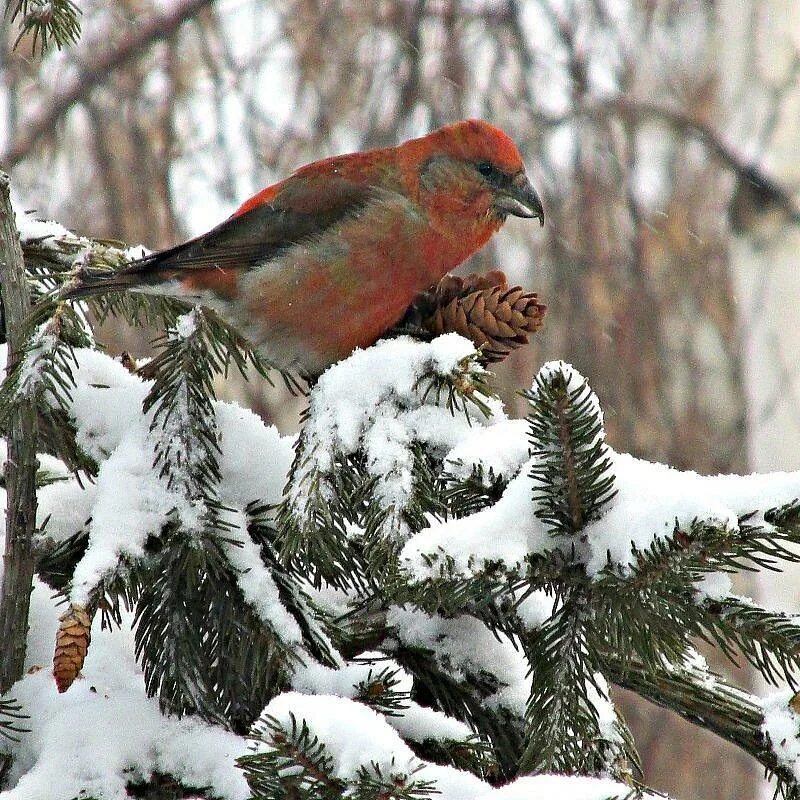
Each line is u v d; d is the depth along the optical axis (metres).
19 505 4.48
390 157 6.64
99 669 4.49
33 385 4.59
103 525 4.37
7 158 13.70
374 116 13.69
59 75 13.93
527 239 13.40
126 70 14.00
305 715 3.40
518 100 13.62
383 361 4.59
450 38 13.73
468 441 4.25
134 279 5.76
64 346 5.22
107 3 14.18
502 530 3.87
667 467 4.05
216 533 4.47
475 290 5.48
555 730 3.82
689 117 13.84
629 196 13.50
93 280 5.44
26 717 4.20
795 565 13.38
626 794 3.24
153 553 4.42
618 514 3.88
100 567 4.23
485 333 5.23
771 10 13.95
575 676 3.85
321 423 4.56
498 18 13.70
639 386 13.41
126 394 5.00
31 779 3.93
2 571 4.63
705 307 13.71
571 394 3.83
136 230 13.67
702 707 4.47
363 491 4.36
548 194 13.41
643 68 14.05
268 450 4.87
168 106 13.80
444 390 4.53
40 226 5.98
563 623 3.90
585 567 3.88
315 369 6.59
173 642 4.30
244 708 4.31
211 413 4.90
